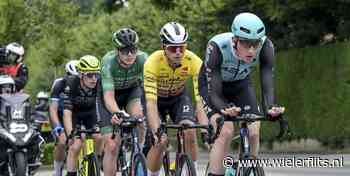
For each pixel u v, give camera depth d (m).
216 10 22.44
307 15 20.45
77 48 34.94
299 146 19.81
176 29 7.24
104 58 8.41
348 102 18.00
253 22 6.38
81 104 9.88
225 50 6.82
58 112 10.76
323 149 18.86
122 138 8.51
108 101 8.26
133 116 8.15
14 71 11.95
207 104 7.04
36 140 10.01
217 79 6.83
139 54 8.52
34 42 22.47
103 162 8.62
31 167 10.25
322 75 18.84
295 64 19.92
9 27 19.80
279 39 22.17
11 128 9.88
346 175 11.60
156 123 7.53
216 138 6.56
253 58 6.80
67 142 9.20
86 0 61.78
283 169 13.00
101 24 36.28
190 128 7.05
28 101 10.29
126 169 8.72
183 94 7.95
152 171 7.86
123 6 34.41
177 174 7.36
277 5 19.70
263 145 21.33
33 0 23.12
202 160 17.30
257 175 6.35
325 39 22.44
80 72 9.49
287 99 20.23
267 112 6.32
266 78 6.77
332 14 20.23
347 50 18.06
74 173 9.55
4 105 10.12
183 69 7.65
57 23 24.67
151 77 7.58
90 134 9.21
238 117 6.47
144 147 8.41
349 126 17.94
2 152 9.91
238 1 21.45
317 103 19.00
